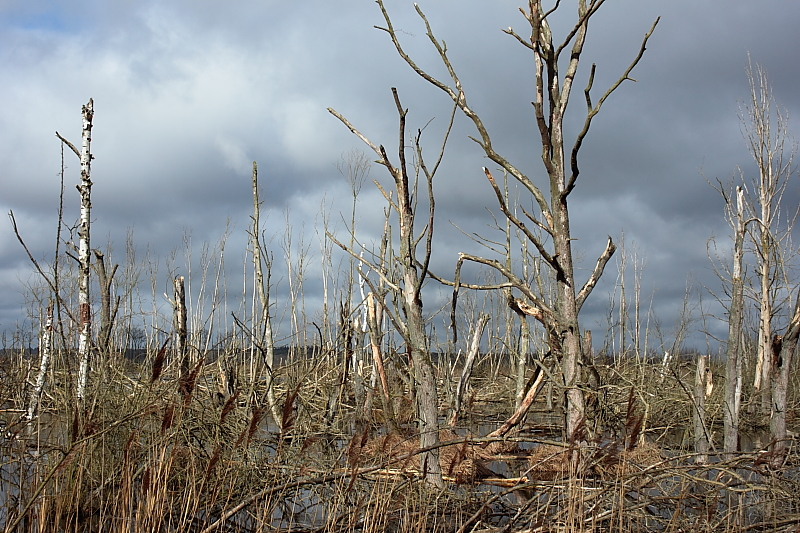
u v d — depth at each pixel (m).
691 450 9.99
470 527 6.29
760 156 15.45
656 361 17.58
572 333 7.98
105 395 7.05
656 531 5.78
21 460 5.87
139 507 5.29
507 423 9.79
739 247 8.85
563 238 8.04
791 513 6.16
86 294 8.95
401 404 11.20
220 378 11.11
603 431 8.42
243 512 6.62
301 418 8.41
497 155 8.01
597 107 7.41
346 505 6.35
